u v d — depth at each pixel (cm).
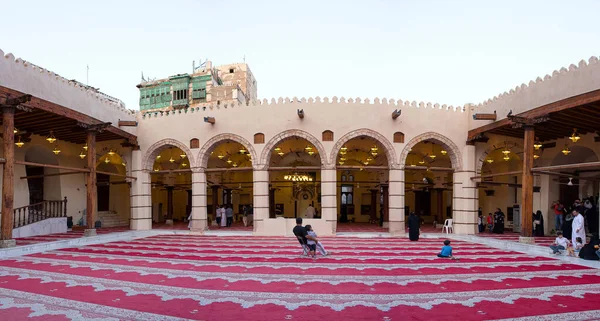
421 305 674
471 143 1991
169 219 2756
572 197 2012
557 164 1986
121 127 2086
